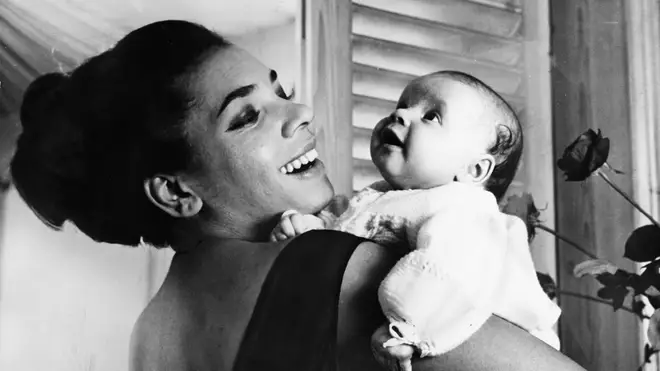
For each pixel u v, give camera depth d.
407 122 1.54
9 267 1.62
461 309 1.25
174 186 1.55
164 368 1.41
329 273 1.30
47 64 1.67
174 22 1.67
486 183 1.60
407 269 1.27
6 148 1.65
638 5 1.98
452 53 1.92
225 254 1.44
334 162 1.77
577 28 1.97
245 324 1.34
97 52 1.67
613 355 1.85
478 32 1.94
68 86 1.64
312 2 1.80
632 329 1.85
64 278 1.62
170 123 1.55
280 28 1.75
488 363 1.21
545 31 1.96
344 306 1.28
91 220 1.62
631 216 1.89
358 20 1.86
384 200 1.45
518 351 1.23
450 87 1.56
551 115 1.93
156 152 1.55
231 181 1.52
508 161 1.59
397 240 1.43
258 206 1.52
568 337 1.86
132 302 1.58
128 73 1.59
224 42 1.68
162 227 1.56
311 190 1.54
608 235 1.89
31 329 1.63
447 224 1.35
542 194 1.89
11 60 1.65
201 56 1.60
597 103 1.95
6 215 1.64
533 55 1.95
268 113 1.56
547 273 1.87
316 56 1.79
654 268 1.86
